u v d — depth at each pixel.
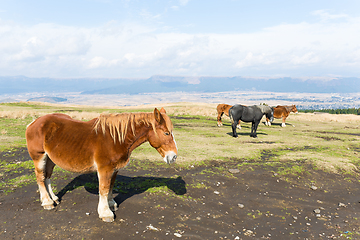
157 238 4.28
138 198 5.83
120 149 4.50
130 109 36.81
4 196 5.44
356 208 6.53
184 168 8.92
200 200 6.25
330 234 5.03
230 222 5.25
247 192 7.14
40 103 44.38
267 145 14.01
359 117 38.00
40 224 4.40
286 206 6.40
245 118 16.06
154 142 4.78
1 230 4.12
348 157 11.55
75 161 4.41
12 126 15.34
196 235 4.52
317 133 20.16
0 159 8.39
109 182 4.59
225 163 9.93
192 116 27.80
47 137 4.48
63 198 5.53
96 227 4.44
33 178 6.65
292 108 24.33
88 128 4.50
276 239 4.71
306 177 8.77
